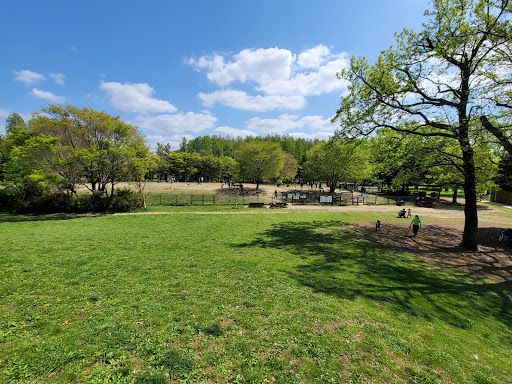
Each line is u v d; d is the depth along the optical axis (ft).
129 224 61.82
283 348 14.79
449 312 23.22
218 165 225.56
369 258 37.99
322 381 12.34
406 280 30.17
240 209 96.32
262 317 18.48
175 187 152.46
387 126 49.21
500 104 32.96
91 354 13.21
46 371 11.78
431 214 91.56
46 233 48.39
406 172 59.41
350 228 62.28
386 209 102.32
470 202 47.44
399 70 44.57
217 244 42.65
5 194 79.92
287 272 29.58
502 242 52.65
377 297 24.52
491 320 22.67
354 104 52.13
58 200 80.59
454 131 39.83
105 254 34.35
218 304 20.24
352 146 60.85
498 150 45.62
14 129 71.97
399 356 15.19
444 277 32.78
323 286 25.91
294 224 65.51
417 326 19.65
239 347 14.51
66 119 79.82
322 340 15.89
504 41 32.19
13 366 11.99
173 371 12.22
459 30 37.01
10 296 20.17
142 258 32.99
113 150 75.97
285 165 201.98
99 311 18.12
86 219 68.95
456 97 42.96
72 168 78.69
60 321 16.56
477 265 38.75
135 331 15.58
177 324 16.72
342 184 231.50
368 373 13.23
